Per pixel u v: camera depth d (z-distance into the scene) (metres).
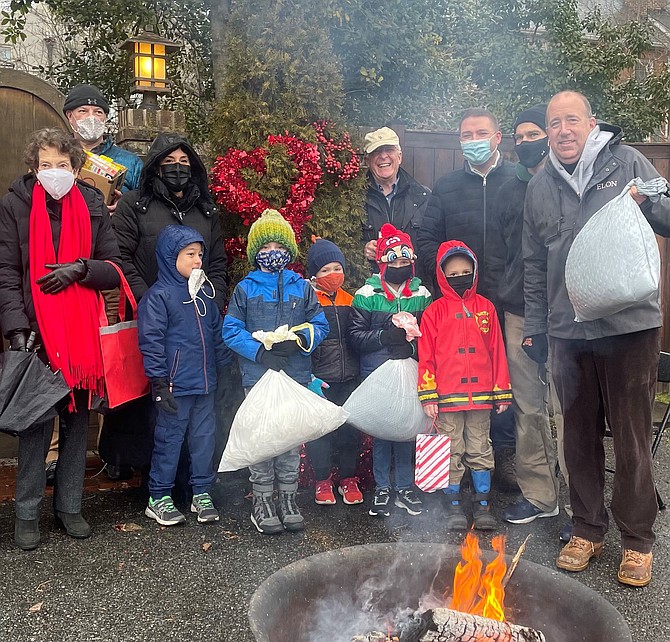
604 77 8.65
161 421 3.75
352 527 3.77
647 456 3.11
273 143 4.29
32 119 4.77
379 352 3.95
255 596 1.93
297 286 3.80
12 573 3.15
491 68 8.55
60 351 3.29
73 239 3.40
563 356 3.28
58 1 7.22
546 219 3.34
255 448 3.37
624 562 3.14
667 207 2.94
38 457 3.37
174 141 3.96
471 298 3.86
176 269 3.73
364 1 5.76
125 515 3.87
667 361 4.08
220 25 6.05
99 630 2.69
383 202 4.67
